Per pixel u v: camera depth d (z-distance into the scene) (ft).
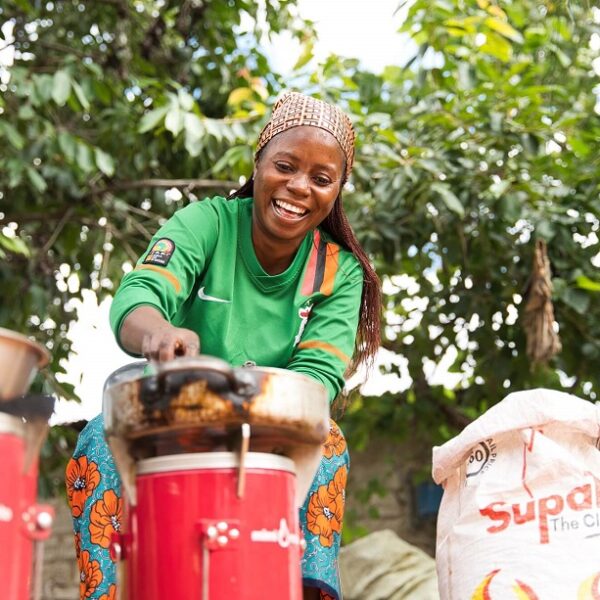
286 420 5.25
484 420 7.38
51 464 18.26
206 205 8.28
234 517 5.16
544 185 17.51
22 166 15.62
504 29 15.99
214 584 5.05
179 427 5.15
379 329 9.10
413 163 16.16
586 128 18.40
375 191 16.28
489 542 7.11
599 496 7.02
